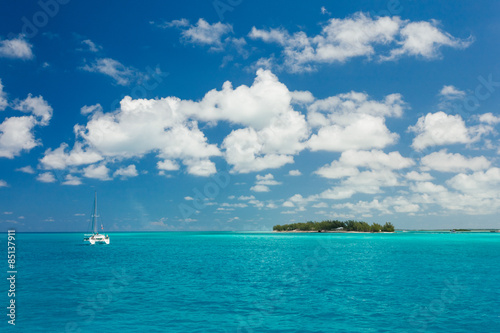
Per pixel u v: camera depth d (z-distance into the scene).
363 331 20.80
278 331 20.89
